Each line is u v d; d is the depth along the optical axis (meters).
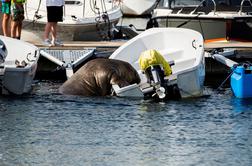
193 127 38.88
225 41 58.69
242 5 59.28
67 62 50.66
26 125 38.88
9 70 44.56
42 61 51.50
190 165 33.03
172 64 46.38
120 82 45.03
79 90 45.66
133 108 42.53
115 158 33.81
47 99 44.50
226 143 36.09
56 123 39.31
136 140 36.47
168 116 40.97
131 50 48.62
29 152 34.53
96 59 46.56
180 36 48.50
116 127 38.69
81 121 39.75
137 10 100.31
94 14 62.75
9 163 33.03
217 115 41.34
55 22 53.44
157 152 34.69
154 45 48.91
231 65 48.41
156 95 44.34
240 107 43.38
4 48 47.44
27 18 60.09
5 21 53.50
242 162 33.44
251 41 58.72
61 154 34.31
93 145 35.62
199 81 45.53
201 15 58.97
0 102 43.59
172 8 61.50
